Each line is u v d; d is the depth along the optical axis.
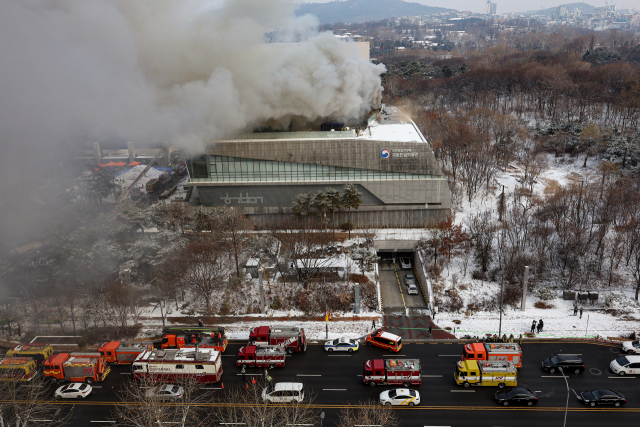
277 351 80.25
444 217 124.25
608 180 141.38
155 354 77.69
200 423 65.88
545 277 108.25
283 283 105.44
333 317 96.69
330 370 79.88
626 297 100.06
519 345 84.62
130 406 68.62
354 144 118.75
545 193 138.88
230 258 111.69
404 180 121.06
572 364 76.62
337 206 117.81
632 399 70.94
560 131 172.50
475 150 149.62
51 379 78.62
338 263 107.62
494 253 114.31
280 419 67.44
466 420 67.62
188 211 122.38
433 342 87.81
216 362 75.88
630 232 113.81
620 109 195.00
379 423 65.12
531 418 67.75
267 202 124.00
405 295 109.44
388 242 119.38
